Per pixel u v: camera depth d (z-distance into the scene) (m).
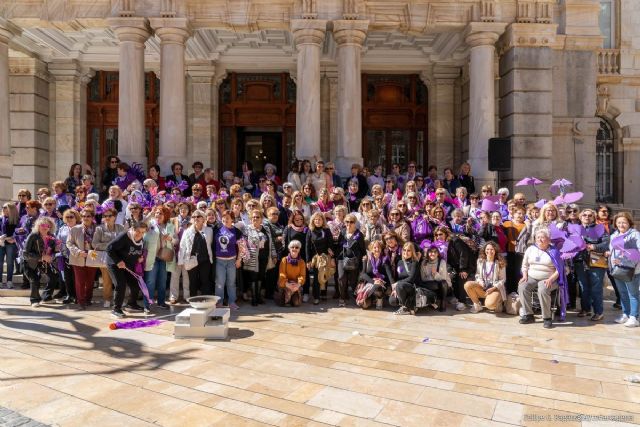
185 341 6.99
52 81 17.98
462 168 12.88
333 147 18.06
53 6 13.16
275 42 17.03
